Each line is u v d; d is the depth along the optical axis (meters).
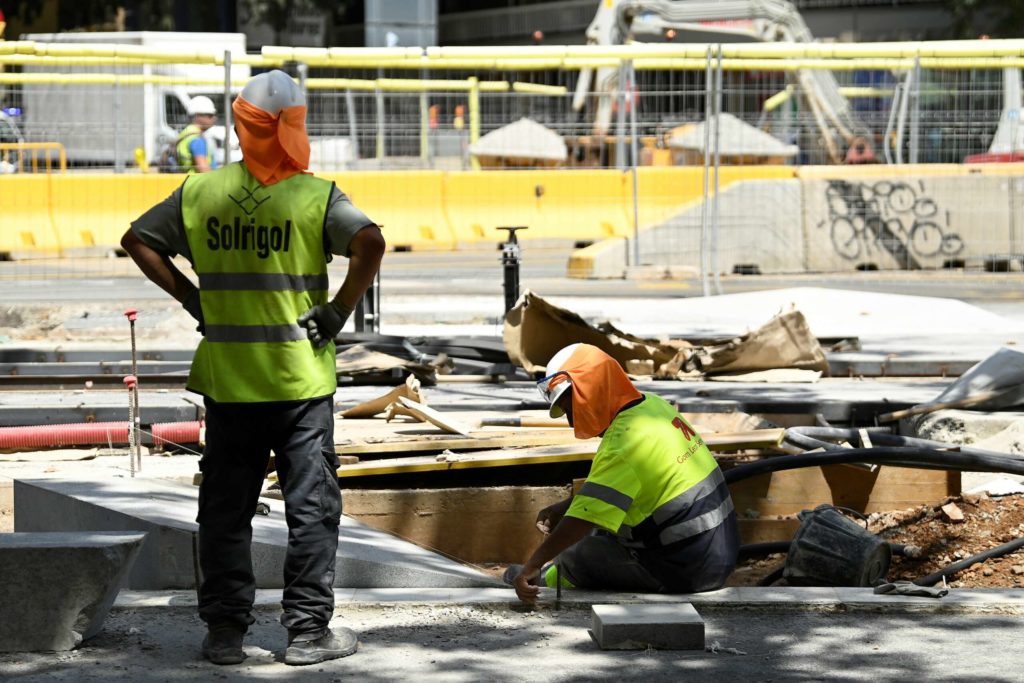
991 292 67.12
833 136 87.19
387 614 20.44
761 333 41.19
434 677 17.55
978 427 32.62
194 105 76.50
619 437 20.31
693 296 63.59
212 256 17.91
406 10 87.31
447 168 81.31
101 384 39.69
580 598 20.84
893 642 19.03
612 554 21.08
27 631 18.47
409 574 21.67
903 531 27.47
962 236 76.56
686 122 75.31
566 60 61.66
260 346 17.88
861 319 53.97
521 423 31.36
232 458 18.23
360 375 40.31
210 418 18.22
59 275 69.38
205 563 18.22
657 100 75.81
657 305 57.44
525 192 75.12
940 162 76.69
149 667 17.89
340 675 17.62
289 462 18.20
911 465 27.45
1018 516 27.31
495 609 20.69
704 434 28.64
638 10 94.94
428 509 26.27
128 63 60.12
